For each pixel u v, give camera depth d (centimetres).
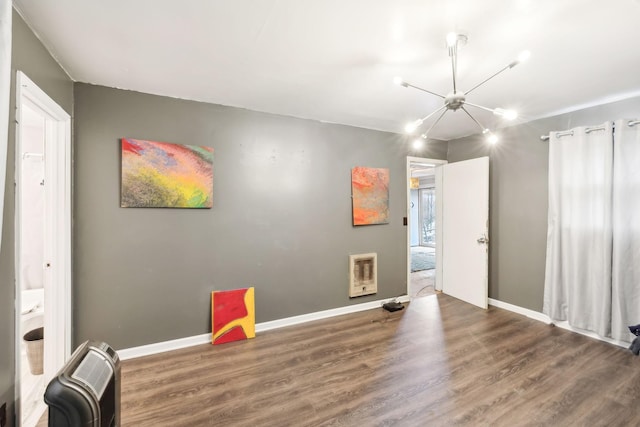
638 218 255
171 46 183
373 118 329
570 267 298
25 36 156
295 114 316
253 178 301
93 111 236
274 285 313
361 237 368
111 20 157
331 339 284
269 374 224
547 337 285
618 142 257
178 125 266
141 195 249
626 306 260
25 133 309
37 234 308
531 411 182
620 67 209
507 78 227
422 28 164
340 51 189
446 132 393
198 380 216
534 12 149
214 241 283
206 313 279
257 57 196
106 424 130
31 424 173
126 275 248
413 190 987
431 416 178
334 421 175
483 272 370
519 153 349
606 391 201
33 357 219
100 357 139
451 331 300
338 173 351
